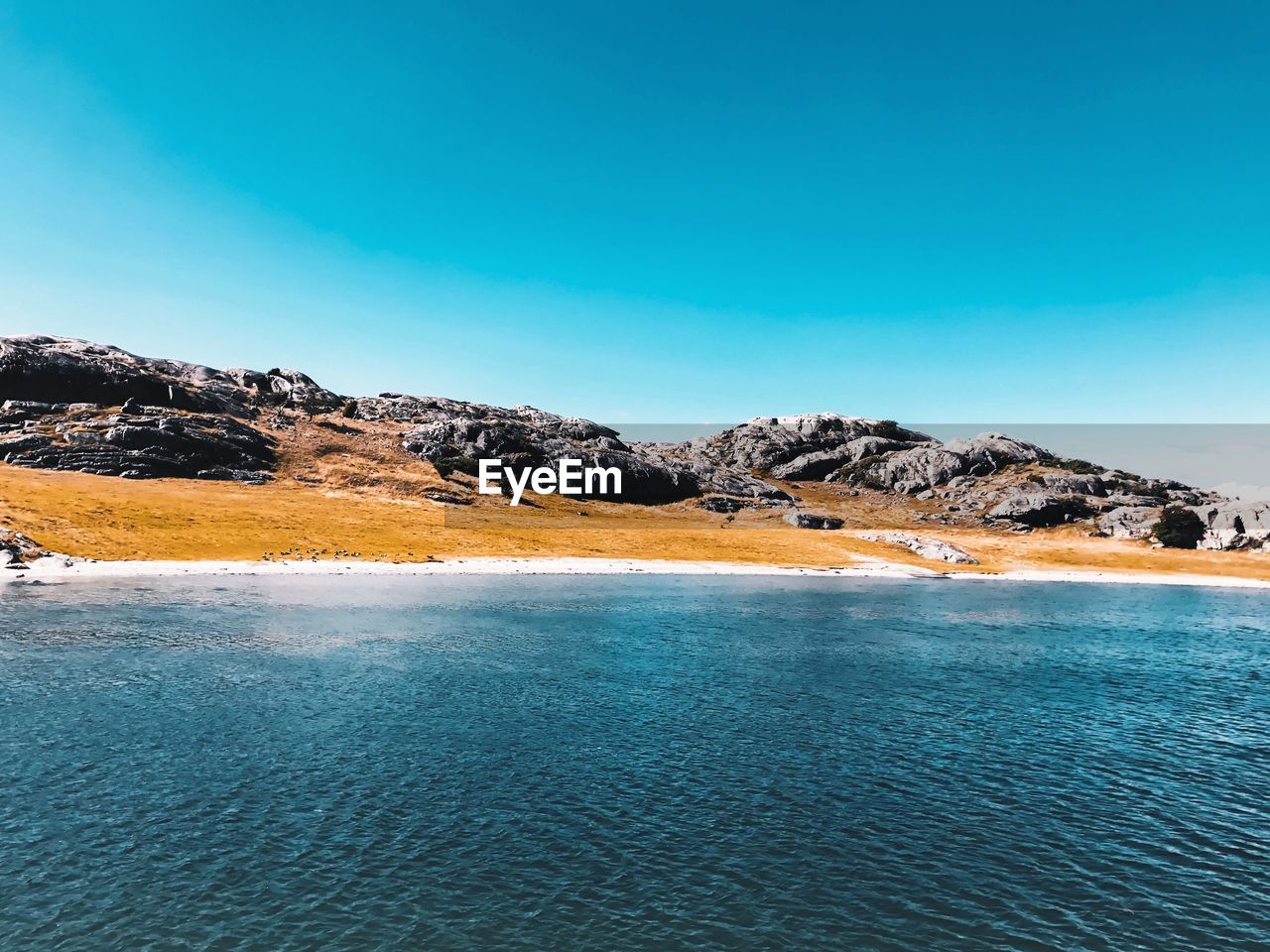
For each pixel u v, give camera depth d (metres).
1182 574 156.75
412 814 31.48
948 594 115.81
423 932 23.36
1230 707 52.28
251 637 63.50
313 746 38.78
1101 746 43.19
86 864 26.67
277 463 185.38
